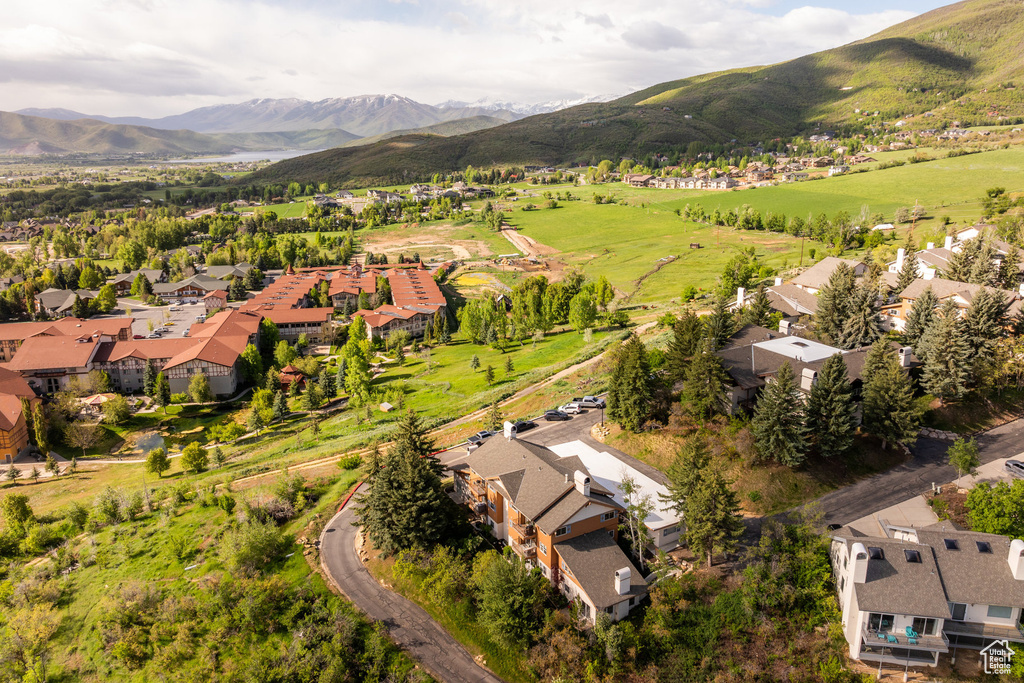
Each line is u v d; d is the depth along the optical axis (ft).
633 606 182.91
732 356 276.82
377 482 219.20
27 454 382.63
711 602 177.47
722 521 183.83
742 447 237.86
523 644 177.27
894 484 223.51
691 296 497.05
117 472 351.87
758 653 163.43
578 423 296.10
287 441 367.04
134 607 208.03
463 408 360.48
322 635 188.85
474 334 534.37
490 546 215.92
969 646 157.07
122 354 485.56
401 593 203.82
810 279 418.92
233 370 478.18
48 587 231.71
